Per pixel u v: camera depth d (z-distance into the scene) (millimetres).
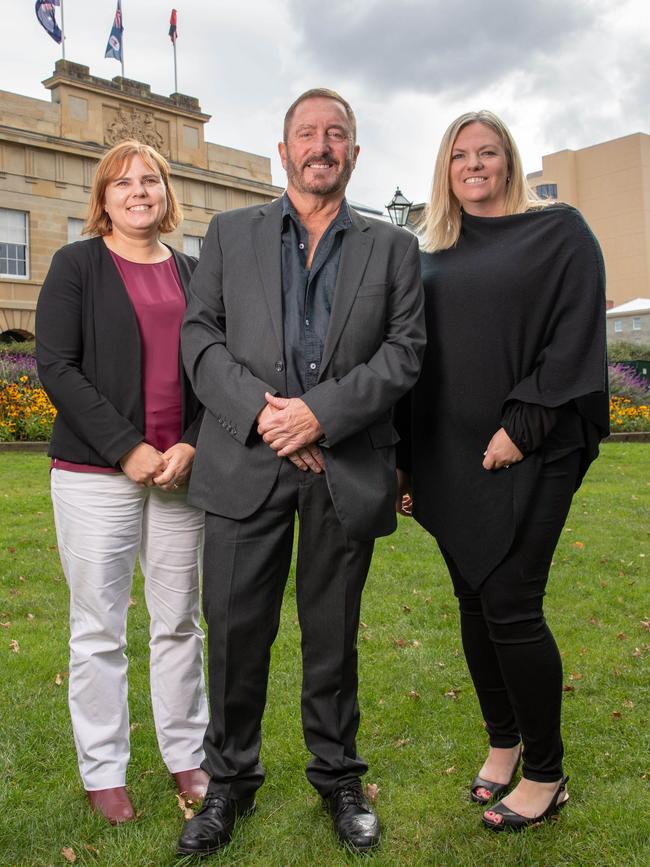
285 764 3059
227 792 2578
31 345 19438
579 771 2984
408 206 9945
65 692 3707
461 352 2643
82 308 2693
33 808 2729
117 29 26859
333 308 2555
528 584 2580
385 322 2641
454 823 2654
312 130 2541
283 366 2549
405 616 4898
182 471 2693
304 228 2652
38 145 24859
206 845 2471
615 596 5355
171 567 2809
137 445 2617
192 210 28984
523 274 2553
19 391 13906
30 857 2459
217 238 2725
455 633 4605
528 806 2627
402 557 6297
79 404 2604
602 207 77625
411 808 2752
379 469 2623
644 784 2881
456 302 2652
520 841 2521
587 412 2562
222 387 2529
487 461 2584
